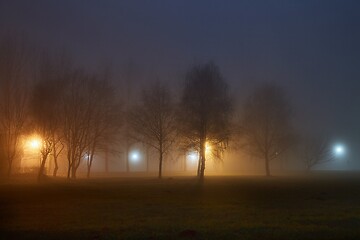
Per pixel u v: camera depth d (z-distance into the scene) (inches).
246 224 932.0
